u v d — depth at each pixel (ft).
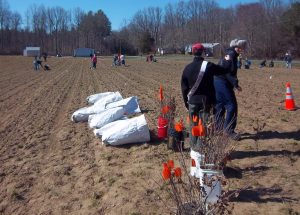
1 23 473.67
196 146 22.25
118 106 45.06
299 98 56.29
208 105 26.63
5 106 59.88
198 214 16.16
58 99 65.82
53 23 504.43
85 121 44.27
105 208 21.97
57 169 28.43
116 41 482.28
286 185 22.84
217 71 26.91
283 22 274.16
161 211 20.66
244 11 328.90
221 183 18.38
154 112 48.08
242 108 48.21
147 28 456.86
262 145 30.60
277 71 132.57
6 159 31.68
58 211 22.21
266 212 19.80
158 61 232.12
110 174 26.63
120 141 32.42
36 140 37.17
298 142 31.19
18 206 23.29
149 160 28.60
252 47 283.38
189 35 391.45
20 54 441.68
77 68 169.48
